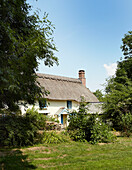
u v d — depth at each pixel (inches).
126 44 1066.1
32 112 464.1
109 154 343.6
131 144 460.8
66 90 1064.2
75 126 526.6
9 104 304.5
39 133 465.7
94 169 243.3
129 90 740.0
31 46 236.8
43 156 311.4
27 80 247.9
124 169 242.7
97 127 486.0
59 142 454.3
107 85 807.1
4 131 367.6
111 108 676.7
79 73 1360.7
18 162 263.0
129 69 997.8
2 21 219.3
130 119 605.9
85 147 410.6
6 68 180.7
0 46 217.3
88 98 1134.4
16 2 244.7
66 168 247.3
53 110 916.6
